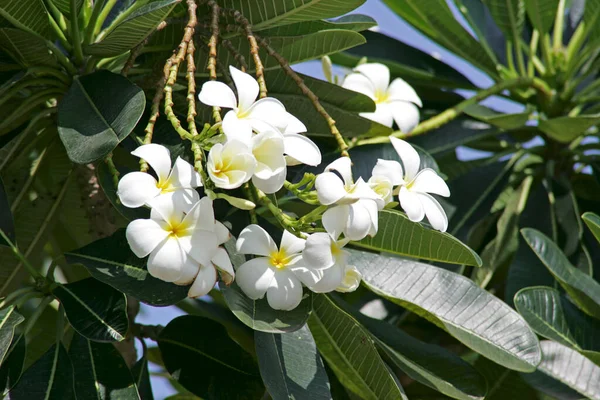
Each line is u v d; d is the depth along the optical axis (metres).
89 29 1.79
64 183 1.89
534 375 1.82
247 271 1.56
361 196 1.53
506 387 1.91
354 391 1.81
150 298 1.59
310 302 1.60
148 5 1.64
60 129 1.62
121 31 1.67
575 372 1.82
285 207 1.78
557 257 1.88
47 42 1.76
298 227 1.57
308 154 1.54
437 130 2.10
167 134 1.71
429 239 1.69
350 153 1.82
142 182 1.50
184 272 1.50
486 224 2.10
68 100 1.65
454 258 1.69
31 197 1.97
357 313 1.82
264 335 1.66
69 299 1.64
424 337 2.05
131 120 1.60
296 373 1.66
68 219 2.01
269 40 1.76
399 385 1.72
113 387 1.66
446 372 1.76
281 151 1.52
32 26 1.73
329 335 1.71
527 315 1.85
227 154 1.51
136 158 1.83
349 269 1.58
